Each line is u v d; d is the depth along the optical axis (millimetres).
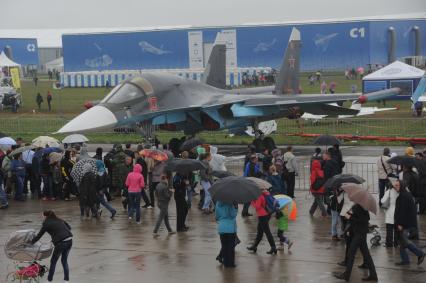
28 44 105375
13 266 15602
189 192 22109
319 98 35656
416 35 82500
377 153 34188
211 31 80375
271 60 80750
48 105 65125
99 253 16531
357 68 81250
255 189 14844
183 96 34656
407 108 58531
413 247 14891
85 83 87375
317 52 81375
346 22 80312
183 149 24828
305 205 22156
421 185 19938
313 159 20969
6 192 24703
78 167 21000
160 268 15078
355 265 15070
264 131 42000
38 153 24625
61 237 13984
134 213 21281
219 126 35562
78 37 87312
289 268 14891
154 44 83125
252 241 17484
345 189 14117
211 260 15703
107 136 45094
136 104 32312
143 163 22844
